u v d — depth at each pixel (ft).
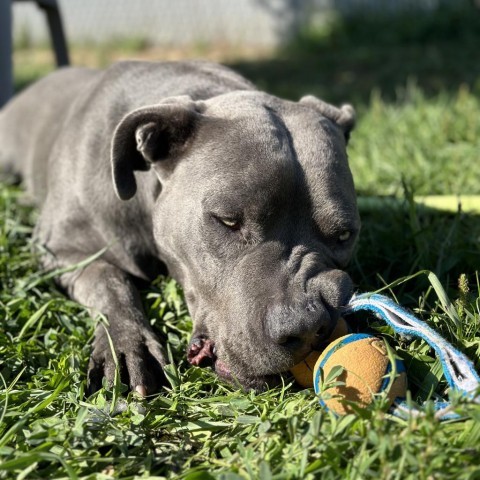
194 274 2.83
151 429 2.39
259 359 2.50
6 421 2.38
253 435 2.32
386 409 2.23
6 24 5.16
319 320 2.44
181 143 2.98
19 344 2.79
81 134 3.59
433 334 2.40
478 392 2.12
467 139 5.05
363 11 12.35
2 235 3.71
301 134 2.91
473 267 3.28
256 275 2.62
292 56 11.41
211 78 3.60
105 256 3.40
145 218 3.27
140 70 3.69
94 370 2.75
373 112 5.82
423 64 9.40
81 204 3.44
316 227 2.78
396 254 3.41
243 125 2.89
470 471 1.98
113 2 13.76
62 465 2.19
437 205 3.88
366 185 4.44
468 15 11.33
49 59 12.59
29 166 4.41
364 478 2.02
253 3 12.78
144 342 2.87
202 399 2.50
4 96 5.25
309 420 2.31
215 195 2.74
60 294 3.31
